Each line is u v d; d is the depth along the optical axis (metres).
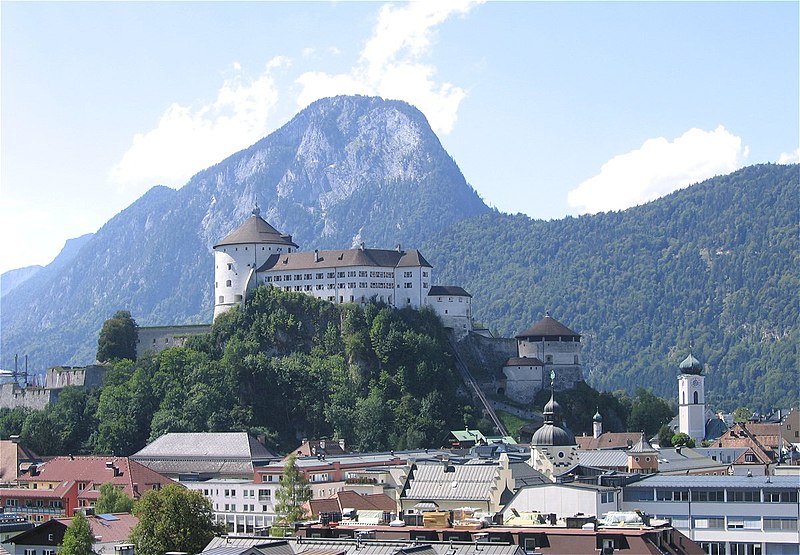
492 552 157.38
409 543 162.12
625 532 171.00
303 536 179.38
